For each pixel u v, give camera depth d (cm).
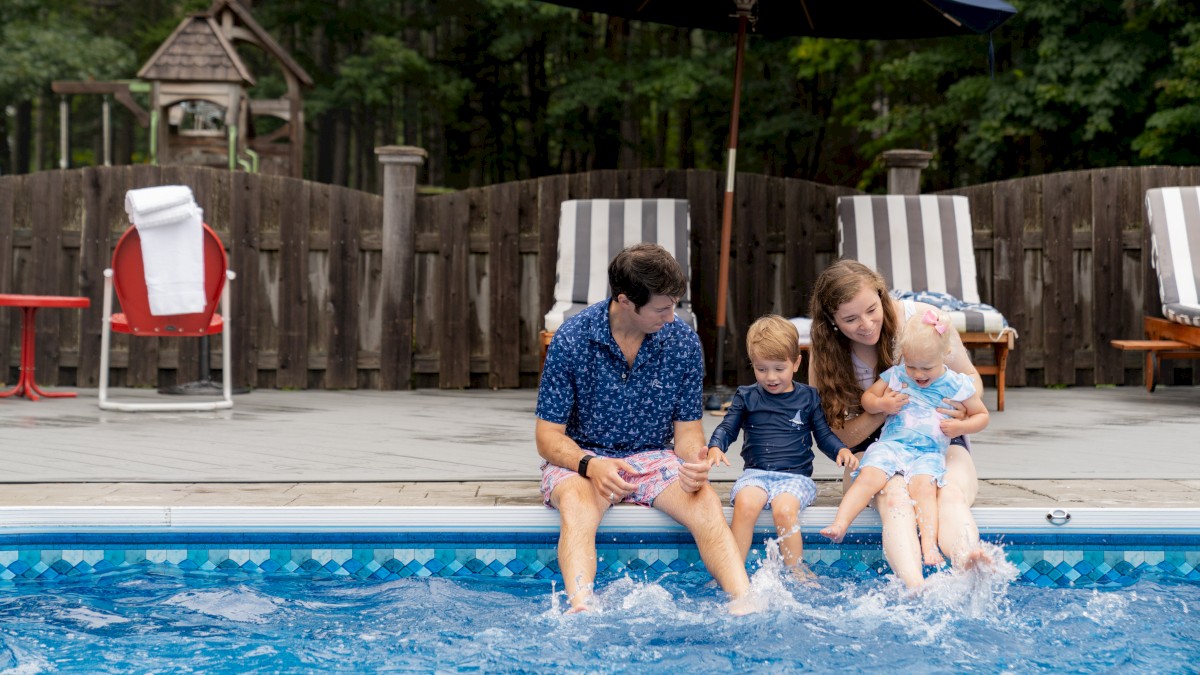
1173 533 322
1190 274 720
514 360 812
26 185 791
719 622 274
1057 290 815
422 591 302
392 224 798
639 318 304
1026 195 817
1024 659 251
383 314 802
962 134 1694
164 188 610
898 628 270
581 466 308
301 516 320
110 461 433
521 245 812
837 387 344
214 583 310
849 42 1772
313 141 2762
